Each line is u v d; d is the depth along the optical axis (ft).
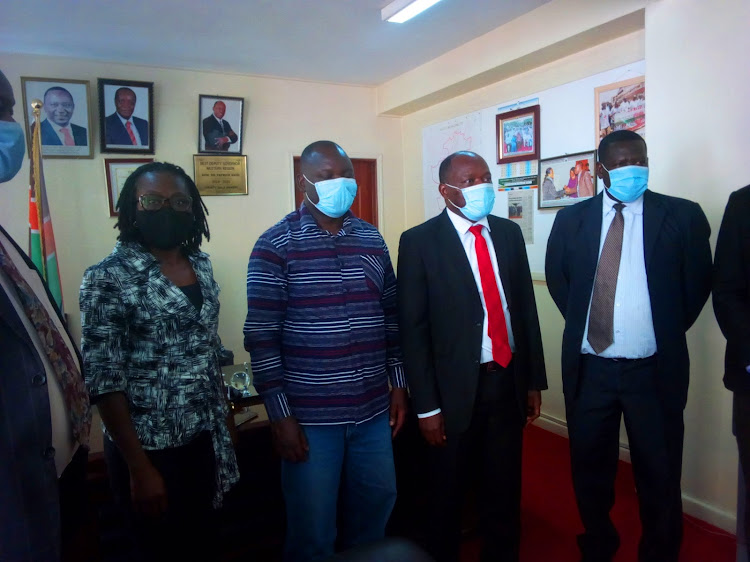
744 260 4.88
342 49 10.98
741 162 6.33
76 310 11.00
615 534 5.84
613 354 5.47
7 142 3.07
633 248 5.45
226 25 9.46
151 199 4.11
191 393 4.11
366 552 3.26
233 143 12.34
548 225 10.44
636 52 8.54
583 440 5.73
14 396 2.68
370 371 4.79
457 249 5.42
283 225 4.76
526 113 10.67
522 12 9.39
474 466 5.80
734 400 4.99
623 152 5.36
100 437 8.02
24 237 10.45
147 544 4.08
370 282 4.84
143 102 11.21
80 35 9.68
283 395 4.55
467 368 5.25
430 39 10.61
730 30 6.33
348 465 4.95
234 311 12.74
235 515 5.98
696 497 7.29
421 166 14.16
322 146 4.82
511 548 5.51
